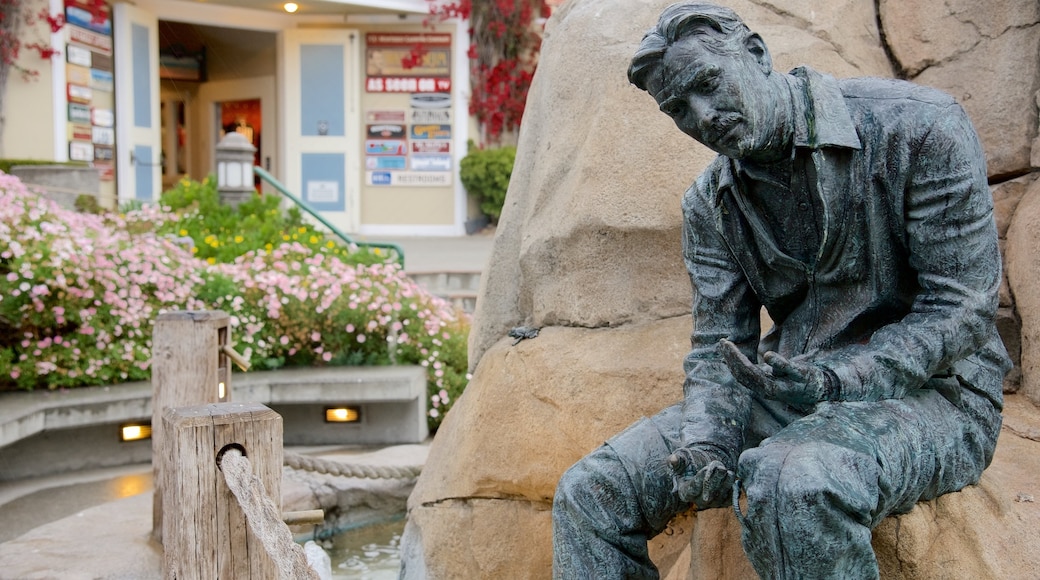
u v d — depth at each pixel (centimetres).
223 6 1445
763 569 222
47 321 657
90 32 1270
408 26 1522
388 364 751
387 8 1462
